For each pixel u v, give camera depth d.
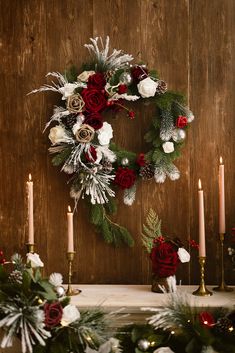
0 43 2.69
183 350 2.17
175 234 2.68
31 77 2.69
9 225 2.71
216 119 2.67
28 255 2.29
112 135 2.67
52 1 2.68
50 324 2.04
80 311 2.25
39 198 2.70
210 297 2.37
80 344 2.14
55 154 2.69
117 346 2.15
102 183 2.56
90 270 2.70
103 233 2.65
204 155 2.67
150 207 2.68
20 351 2.17
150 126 2.67
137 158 2.62
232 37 2.66
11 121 2.70
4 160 2.70
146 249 2.58
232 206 2.67
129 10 2.67
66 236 2.71
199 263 2.65
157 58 2.67
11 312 2.00
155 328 2.14
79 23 2.68
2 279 2.18
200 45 2.66
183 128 2.62
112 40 2.68
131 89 2.63
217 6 2.66
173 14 2.67
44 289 2.07
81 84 2.59
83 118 2.57
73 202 2.70
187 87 2.67
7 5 2.68
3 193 2.71
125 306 2.26
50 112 2.70
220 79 2.66
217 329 2.13
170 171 2.59
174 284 2.34
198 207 2.67
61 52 2.69
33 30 2.69
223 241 2.66
